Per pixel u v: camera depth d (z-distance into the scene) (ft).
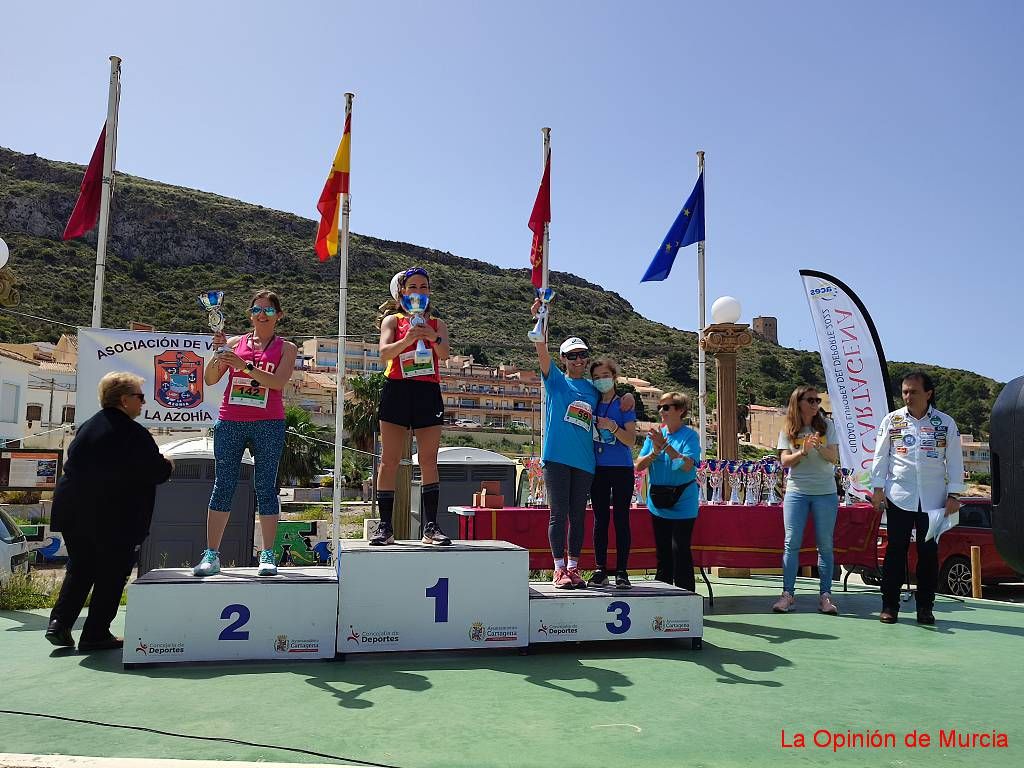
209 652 14.11
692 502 19.04
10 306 25.41
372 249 398.83
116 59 28.63
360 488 149.18
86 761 8.50
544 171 33.71
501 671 13.73
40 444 125.80
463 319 356.38
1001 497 9.31
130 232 351.46
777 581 28.84
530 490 26.02
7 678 13.11
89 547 15.33
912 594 24.84
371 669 13.80
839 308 30.55
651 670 13.93
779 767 9.00
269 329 16.06
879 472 20.04
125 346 26.13
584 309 390.01
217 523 15.35
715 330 32.81
